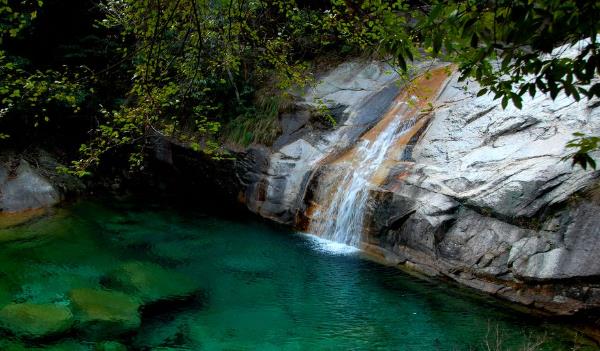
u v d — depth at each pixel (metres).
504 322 5.44
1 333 4.71
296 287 6.40
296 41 10.91
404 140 8.31
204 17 4.36
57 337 4.76
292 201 9.26
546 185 5.68
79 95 9.97
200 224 9.14
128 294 5.87
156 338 5.04
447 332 5.25
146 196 11.13
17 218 8.42
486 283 6.12
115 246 7.66
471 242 6.29
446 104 8.41
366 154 8.73
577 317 5.27
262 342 5.05
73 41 10.88
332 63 11.54
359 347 4.98
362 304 5.93
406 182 7.38
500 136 6.98
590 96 1.81
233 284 6.46
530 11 1.65
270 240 8.29
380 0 3.06
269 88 11.09
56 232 7.93
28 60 9.74
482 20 1.90
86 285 6.03
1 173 9.27
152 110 4.54
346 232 8.10
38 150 10.52
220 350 4.87
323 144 9.72
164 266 6.98
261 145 10.21
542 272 5.46
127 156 11.82
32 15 3.79
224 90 10.79
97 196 10.56
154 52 4.39
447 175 6.99
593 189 5.31
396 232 7.27
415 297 6.09
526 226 5.79
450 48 2.16
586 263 5.14
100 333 4.94
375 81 10.56
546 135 6.41
